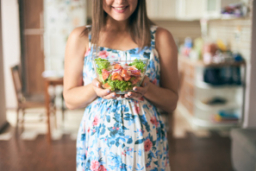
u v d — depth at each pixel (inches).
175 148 140.9
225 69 161.8
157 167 49.5
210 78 160.9
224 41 185.3
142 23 50.6
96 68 42.8
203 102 165.3
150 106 50.1
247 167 102.7
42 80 219.5
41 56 216.7
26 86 219.5
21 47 215.8
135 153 47.1
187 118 186.2
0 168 119.3
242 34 161.6
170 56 51.4
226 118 164.6
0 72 170.9
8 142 148.3
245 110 161.3
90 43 50.4
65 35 201.0
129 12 47.1
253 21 148.5
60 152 135.9
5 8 205.5
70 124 179.2
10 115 196.7
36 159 128.1
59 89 206.5
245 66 158.2
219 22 197.6
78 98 48.9
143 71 42.6
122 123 46.9
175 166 121.9
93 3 49.0
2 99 171.3
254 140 102.0
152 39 51.0
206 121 166.4
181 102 205.9
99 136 47.6
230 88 166.7
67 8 198.8
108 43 50.7
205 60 166.7
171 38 52.1
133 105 47.9
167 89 51.6
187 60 178.4
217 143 147.9
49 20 200.1
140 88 42.6
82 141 51.1
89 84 48.2
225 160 128.0
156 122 49.9
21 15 212.8
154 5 221.0
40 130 167.3
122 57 49.8
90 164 48.5
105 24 51.3
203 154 134.3
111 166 47.1
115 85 41.8
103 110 48.1
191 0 211.8
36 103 158.7
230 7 156.5
